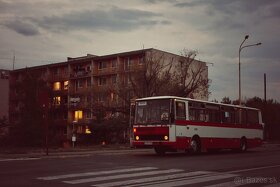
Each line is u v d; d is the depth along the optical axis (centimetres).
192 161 1886
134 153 2494
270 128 6362
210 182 1170
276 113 6438
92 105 5412
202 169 1526
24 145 5209
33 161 1766
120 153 2455
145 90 4612
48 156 2058
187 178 1254
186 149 2311
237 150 2902
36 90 5950
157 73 4706
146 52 6016
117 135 5056
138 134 2302
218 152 2848
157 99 2277
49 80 7931
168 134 2203
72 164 1638
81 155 2188
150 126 2261
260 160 1989
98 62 7181
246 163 1808
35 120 5350
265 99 6444
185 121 2309
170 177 1271
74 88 7662
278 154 2548
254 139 3044
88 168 1498
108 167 1541
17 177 1232
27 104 5712
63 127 7750
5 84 7288
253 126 3045
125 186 1084
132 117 2370
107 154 2325
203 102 2495
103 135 5109
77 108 7231
